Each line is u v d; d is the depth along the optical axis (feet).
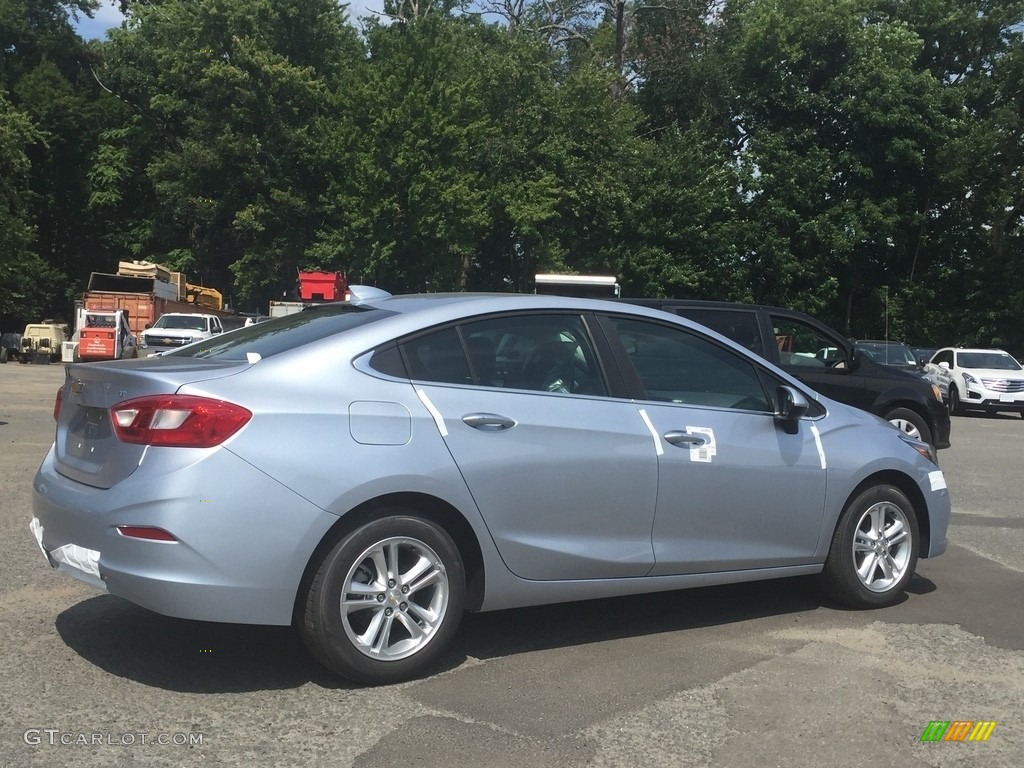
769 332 32.83
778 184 112.37
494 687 13.57
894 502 18.08
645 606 17.94
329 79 133.08
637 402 15.65
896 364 75.15
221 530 12.26
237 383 12.87
